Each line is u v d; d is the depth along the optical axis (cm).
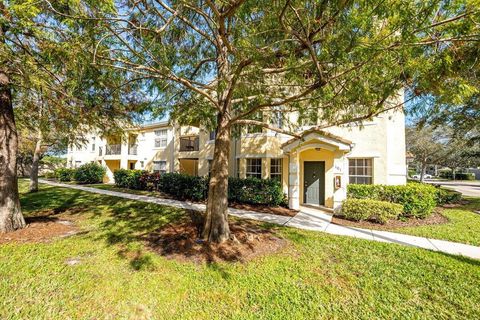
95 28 310
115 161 2491
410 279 391
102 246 525
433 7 241
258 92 518
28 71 425
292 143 967
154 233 618
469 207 1066
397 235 628
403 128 973
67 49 336
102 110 661
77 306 317
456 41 285
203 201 1132
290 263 446
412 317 303
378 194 848
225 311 313
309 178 1116
